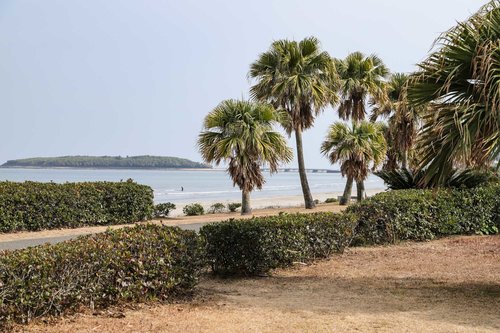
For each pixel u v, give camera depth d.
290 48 21.58
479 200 11.49
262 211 23.19
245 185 19.55
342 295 6.19
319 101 21.66
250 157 19.23
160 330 4.44
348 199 25.75
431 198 10.98
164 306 5.38
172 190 76.25
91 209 14.41
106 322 4.60
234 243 7.31
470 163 5.70
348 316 5.04
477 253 9.10
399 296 6.08
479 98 5.37
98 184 14.94
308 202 22.92
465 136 5.21
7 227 12.45
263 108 19.31
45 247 4.90
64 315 4.67
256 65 22.09
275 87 21.25
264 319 4.90
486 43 5.25
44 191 13.23
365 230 10.17
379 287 6.64
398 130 21.69
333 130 25.11
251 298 6.02
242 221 7.62
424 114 6.27
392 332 4.47
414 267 8.02
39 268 4.43
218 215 22.77
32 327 4.30
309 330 4.52
